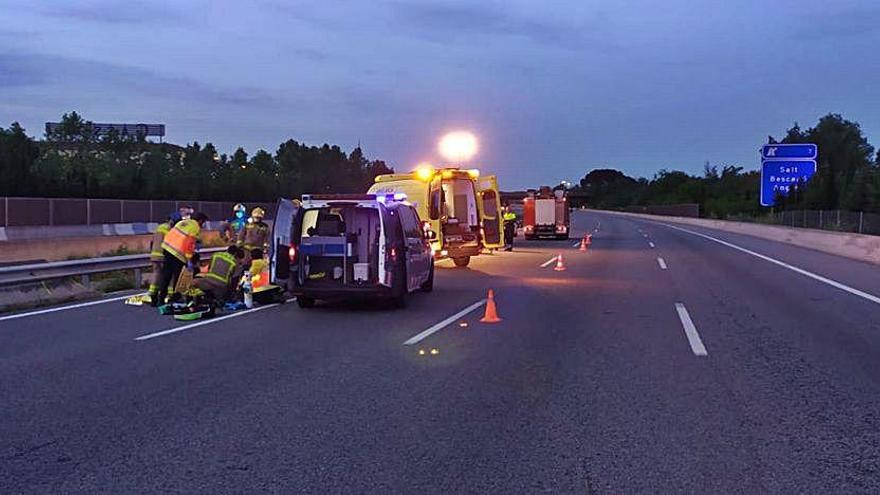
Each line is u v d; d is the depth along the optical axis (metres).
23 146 61.00
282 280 13.84
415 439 6.27
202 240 31.09
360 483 5.32
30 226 35.09
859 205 46.78
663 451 5.98
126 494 5.13
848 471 5.55
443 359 9.48
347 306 14.48
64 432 6.48
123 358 9.53
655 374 8.62
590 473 5.51
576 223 76.06
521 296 15.97
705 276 20.22
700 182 126.12
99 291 16.38
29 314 13.34
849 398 7.58
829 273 20.95
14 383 8.20
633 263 24.83
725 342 10.58
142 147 83.19
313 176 91.25
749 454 5.91
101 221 40.38
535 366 9.06
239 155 88.19
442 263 25.05
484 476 5.45
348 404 7.34
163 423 6.72
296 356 9.68
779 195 50.38
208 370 8.84
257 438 6.30
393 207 14.38
